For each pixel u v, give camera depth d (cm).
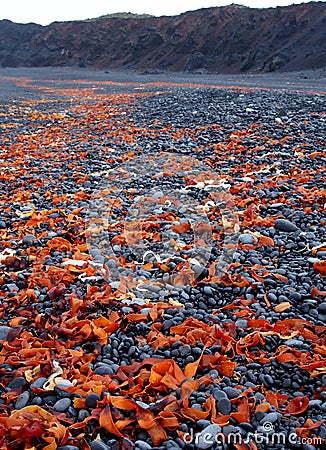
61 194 757
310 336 370
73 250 535
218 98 1516
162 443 281
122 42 7081
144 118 1365
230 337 364
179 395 312
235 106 1344
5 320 408
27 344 361
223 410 300
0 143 1201
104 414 287
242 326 386
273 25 5225
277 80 3078
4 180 862
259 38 5241
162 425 288
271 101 1396
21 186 820
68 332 372
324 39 4394
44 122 1498
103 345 365
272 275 461
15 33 8412
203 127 1153
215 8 6181
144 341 370
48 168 935
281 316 399
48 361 336
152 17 7338
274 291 433
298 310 409
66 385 318
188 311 407
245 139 1012
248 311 404
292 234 550
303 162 846
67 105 1923
